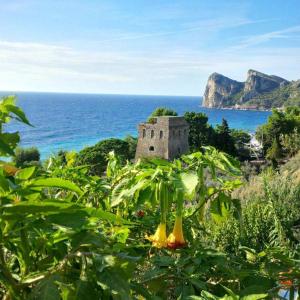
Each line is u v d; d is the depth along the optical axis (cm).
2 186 147
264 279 227
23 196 154
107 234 227
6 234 141
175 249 235
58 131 15950
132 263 140
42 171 285
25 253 151
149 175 231
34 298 130
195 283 211
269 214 670
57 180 149
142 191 227
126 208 270
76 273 142
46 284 132
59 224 133
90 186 279
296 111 8556
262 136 7494
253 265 261
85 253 137
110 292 132
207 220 704
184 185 209
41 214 134
